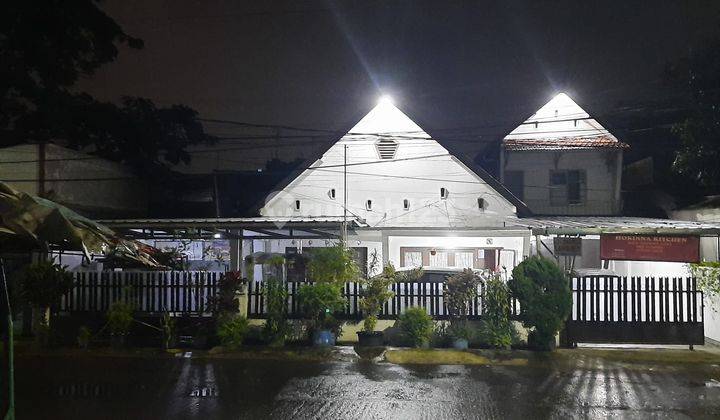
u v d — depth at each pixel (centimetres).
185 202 2981
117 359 1245
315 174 2427
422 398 946
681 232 1698
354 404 910
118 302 1359
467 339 1317
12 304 1412
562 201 2598
